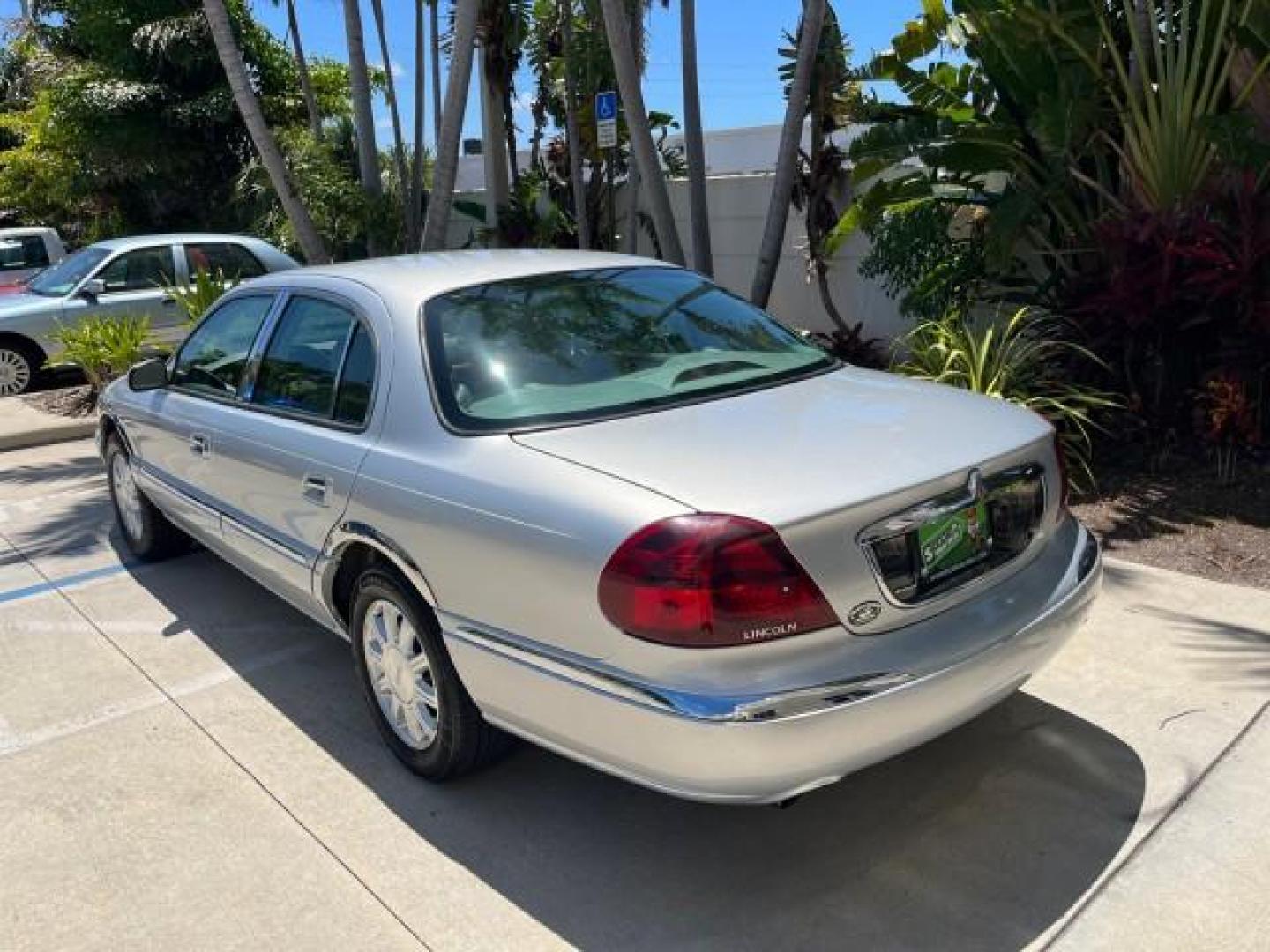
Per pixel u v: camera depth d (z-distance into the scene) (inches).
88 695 175.9
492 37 511.5
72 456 348.5
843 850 126.0
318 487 147.4
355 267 170.2
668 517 105.8
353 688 173.8
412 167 577.9
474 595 122.2
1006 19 287.7
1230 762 136.3
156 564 237.6
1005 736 145.9
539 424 129.5
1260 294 241.9
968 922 112.8
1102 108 291.4
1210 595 184.5
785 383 146.9
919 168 354.3
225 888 124.8
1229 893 114.1
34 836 136.8
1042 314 281.3
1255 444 245.9
